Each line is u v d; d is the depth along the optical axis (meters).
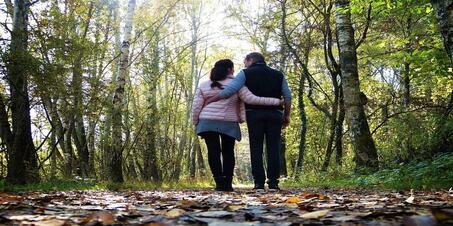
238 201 4.42
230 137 7.18
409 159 11.97
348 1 13.46
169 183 15.45
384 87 23.53
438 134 9.77
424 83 17.62
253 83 7.20
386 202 3.84
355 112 13.02
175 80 27.20
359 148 12.85
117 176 14.36
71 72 12.45
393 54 13.22
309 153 28.16
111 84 16.30
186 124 28.73
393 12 12.61
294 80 22.78
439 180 7.59
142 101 29.69
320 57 27.91
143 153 20.97
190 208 3.37
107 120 19.09
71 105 13.09
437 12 5.73
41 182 11.71
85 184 12.05
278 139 7.25
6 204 3.68
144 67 21.61
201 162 34.09
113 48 24.30
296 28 21.08
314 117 28.42
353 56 13.31
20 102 10.63
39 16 11.75
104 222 2.29
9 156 10.66
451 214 1.81
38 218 2.56
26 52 10.15
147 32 24.70
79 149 20.27
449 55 5.63
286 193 6.35
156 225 2.03
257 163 7.19
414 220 1.76
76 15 17.05
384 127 17.70
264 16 22.55
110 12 23.66
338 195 5.88
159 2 24.91
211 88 7.11
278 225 2.13
